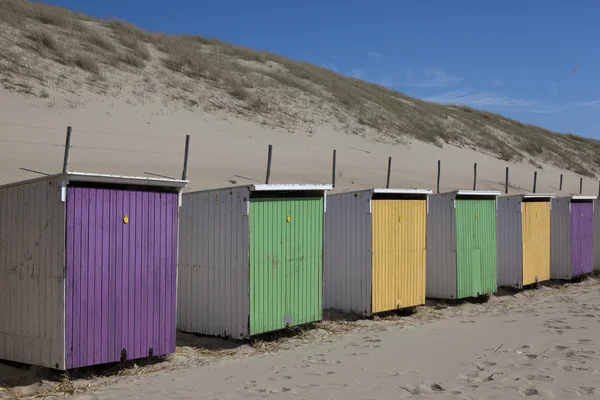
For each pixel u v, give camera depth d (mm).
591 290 16844
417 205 13297
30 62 25469
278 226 10539
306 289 11016
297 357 9000
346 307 12523
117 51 31641
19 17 31062
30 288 8055
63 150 18062
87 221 7957
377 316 12414
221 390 7059
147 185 8586
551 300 14867
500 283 16531
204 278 10570
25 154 16672
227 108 30031
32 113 21062
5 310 8336
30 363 8031
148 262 8617
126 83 27828
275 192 10500
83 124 21641
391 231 12672
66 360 7707
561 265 18297
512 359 8469
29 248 8070
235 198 10211
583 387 6871
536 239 16891
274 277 10438
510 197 16391
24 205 8141
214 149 23359
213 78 33469
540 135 58656
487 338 10055
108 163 17766
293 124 31453
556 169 45812
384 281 12461
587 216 19047
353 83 51281
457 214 14211
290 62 48344
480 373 7719
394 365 8281
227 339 10258
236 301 10164
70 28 33000
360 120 36750
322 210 11320
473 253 14609
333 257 12711
